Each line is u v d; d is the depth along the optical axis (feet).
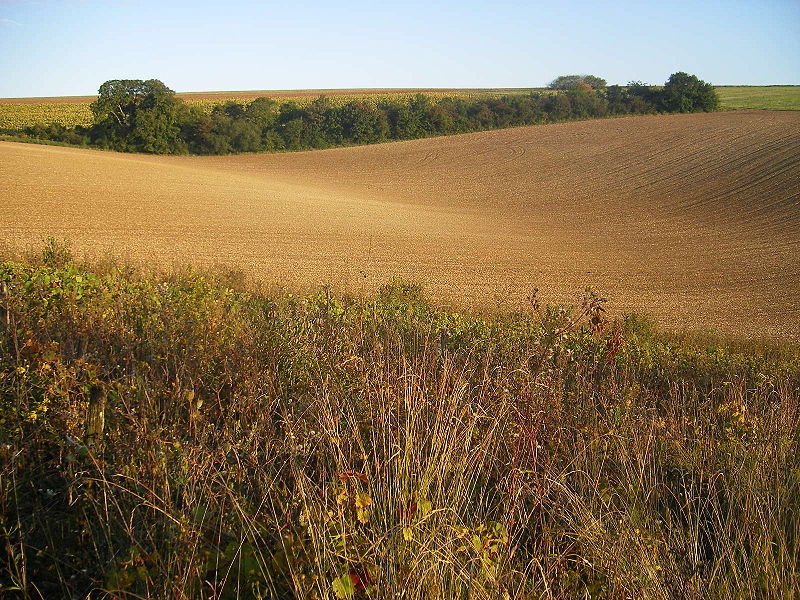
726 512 13.57
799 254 142.82
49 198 144.97
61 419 12.23
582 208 207.21
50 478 11.55
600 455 14.65
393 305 38.55
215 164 275.18
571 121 343.87
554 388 16.62
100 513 10.47
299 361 16.99
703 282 116.67
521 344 22.97
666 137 280.72
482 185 246.88
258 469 11.57
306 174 266.16
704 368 32.96
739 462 14.94
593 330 26.20
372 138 330.13
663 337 56.24
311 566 9.25
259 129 314.96
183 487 10.92
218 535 10.14
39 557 9.79
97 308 21.81
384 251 127.24
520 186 241.76
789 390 24.48
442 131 337.93
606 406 17.61
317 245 126.62
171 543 9.66
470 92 495.41
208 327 19.83
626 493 13.08
